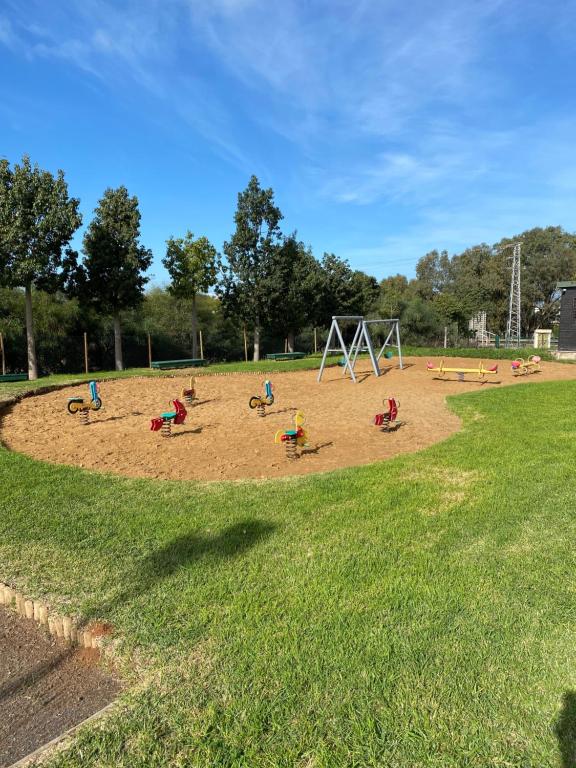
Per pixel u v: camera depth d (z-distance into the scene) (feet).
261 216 86.28
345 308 118.42
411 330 144.87
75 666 9.80
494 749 7.18
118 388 50.29
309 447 26.16
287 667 8.91
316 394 46.29
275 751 7.27
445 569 12.19
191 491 18.47
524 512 15.53
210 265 83.92
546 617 10.12
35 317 80.43
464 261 221.66
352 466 22.17
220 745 7.44
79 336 89.15
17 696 9.11
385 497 17.29
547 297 199.93
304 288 93.97
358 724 7.64
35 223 61.00
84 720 8.23
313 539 14.11
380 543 13.75
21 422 33.22
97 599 11.37
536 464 20.47
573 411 32.71
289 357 95.91
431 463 21.26
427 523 14.99
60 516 16.11
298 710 7.98
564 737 7.32
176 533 14.70
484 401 38.63
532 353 82.17
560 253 185.98
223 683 8.61
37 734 8.27
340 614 10.39
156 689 8.59
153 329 103.24
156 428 28.58
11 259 61.00
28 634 10.91
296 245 97.09
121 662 9.37
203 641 9.74
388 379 58.59
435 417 33.96
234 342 120.88
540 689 8.22
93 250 71.00
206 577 12.12
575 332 80.74
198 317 116.37
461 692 8.21
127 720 7.98
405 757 7.08
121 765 7.23
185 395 40.22
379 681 8.49
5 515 16.26
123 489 18.78
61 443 27.37
